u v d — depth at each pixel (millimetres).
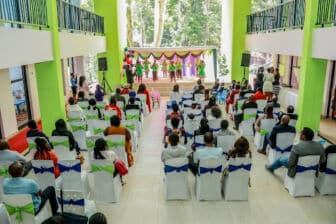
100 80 16859
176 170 5516
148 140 9219
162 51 17094
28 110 11352
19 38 6570
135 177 6715
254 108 8922
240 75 16359
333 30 7406
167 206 5543
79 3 16641
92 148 6676
